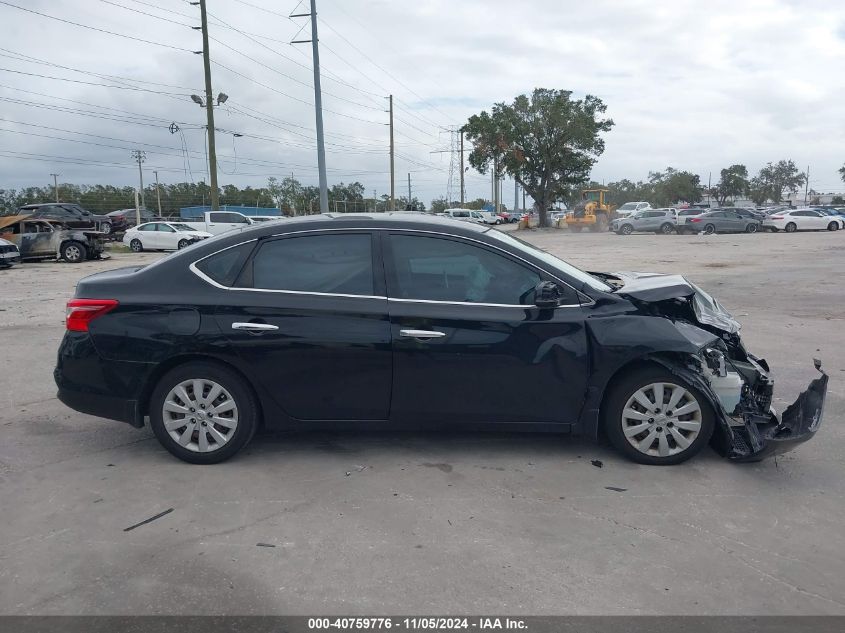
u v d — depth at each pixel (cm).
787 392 621
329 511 394
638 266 1928
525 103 5519
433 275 457
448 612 299
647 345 439
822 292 1300
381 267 457
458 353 445
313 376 451
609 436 462
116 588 319
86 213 3434
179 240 3162
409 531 369
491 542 358
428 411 455
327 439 507
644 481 433
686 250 2611
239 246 467
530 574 328
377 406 455
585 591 314
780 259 2084
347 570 331
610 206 5622
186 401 458
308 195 7856
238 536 365
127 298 460
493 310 448
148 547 355
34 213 3231
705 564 337
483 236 464
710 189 11544
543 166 5725
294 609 302
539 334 445
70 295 1442
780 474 443
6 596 313
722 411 443
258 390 454
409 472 448
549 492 418
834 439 504
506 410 454
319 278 459
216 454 459
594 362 445
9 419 565
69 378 466
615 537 363
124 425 550
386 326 446
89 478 442
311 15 3416
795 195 12606
